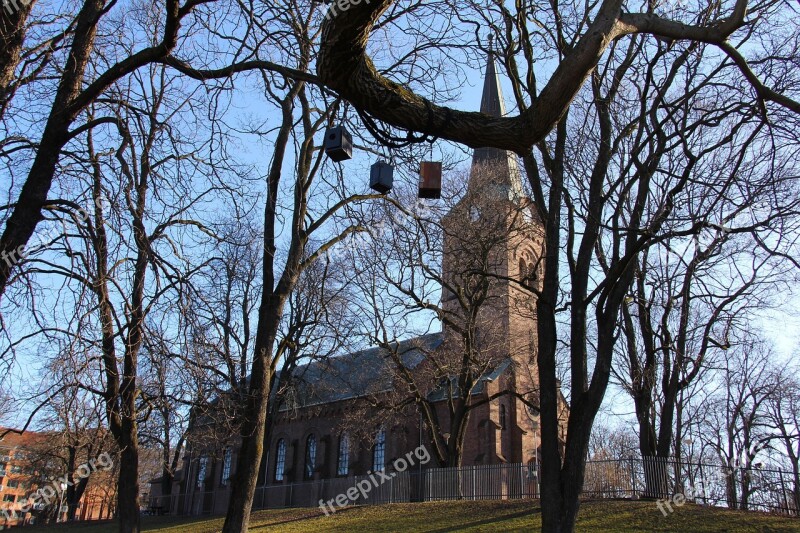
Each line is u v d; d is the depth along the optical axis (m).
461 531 24.11
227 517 14.09
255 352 15.09
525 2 15.20
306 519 32.06
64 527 39.19
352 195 14.95
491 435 44.62
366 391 43.47
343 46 5.19
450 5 11.09
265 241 15.48
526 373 46.12
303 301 31.61
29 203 9.04
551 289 13.88
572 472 12.45
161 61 9.17
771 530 20.83
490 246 31.36
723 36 7.20
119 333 9.92
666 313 26.39
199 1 8.48
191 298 10.79
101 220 10.15
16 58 9.37
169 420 15.80
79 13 10.51
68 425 10.30
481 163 37.56
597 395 13.01
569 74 5.77
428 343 44.22
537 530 22.41
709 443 45.56
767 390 42.12
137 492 16.61
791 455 42.28
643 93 14.84
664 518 22.64
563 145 14.67
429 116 5.78
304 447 56.47
